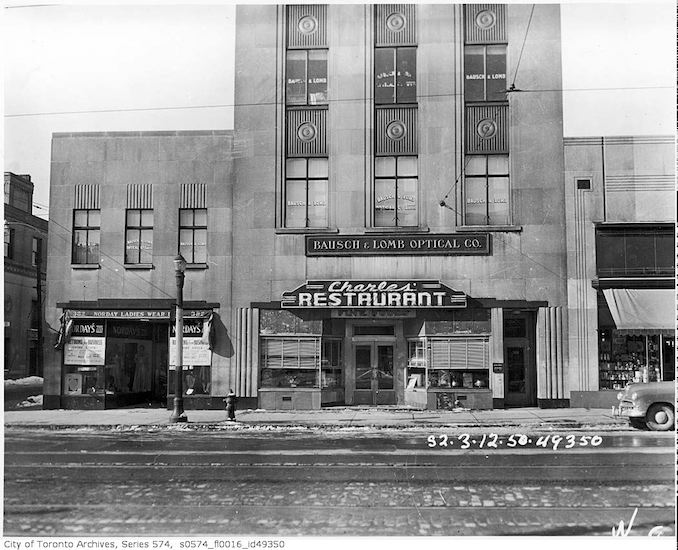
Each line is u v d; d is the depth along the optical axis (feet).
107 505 34.37
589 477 39.55
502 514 32.27
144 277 80.18
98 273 80.53
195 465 43.88
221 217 80.23
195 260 80.48
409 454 47.83
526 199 77.10
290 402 77.51
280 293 78.74
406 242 77.82
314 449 50.19
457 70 79.05
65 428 63.98
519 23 78.69
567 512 32.50
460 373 76.64
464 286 77.05
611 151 76.79
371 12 80.43
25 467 43.60
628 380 75.20
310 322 78.69
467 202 78.48
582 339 75.46
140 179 81.35
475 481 38.78
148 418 70.13
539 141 77.51
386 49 80.43
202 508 33.71
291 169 80.48
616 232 76.07
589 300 75.82
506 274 76.79
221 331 79.20
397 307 76.07
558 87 77.77
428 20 79.71
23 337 123.54
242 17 81.30
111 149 81.82
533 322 78.79
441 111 78.84
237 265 79.46
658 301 74.28
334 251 78.43
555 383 75.46
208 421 66.80
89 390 79.51
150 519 31.94
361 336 81.56
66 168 82.02
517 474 40.57
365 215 78.69
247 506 33.96
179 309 68.44
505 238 77.10
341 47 80.38
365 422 65.16
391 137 79.56
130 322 84.02
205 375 79.05
